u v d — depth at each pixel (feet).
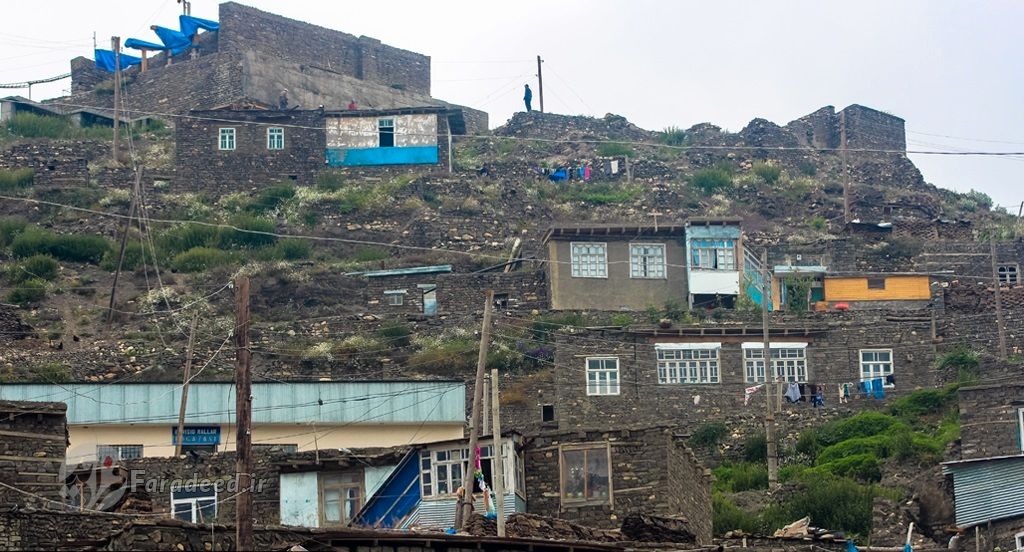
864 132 403.95
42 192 323.37
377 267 294.05
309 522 157.38
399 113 339.16
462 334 265.34
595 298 275.80
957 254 313.73
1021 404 187.32
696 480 164.14
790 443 239.30
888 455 218.18
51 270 289.53
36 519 117.39
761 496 204.64
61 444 134.21
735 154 386.52
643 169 365.40
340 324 272.51
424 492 155.84
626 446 153.79
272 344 264.72
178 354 255.09
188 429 196.54
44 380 235.61
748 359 252.01
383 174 336.49
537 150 383.24
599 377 247.91
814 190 367.04
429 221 317.42
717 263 279.08
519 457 154.71
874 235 323.37
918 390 253.24
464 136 375.04
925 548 171.63
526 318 269.23
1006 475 179.11
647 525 141.38
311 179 335.26
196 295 282.15
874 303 292.40
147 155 349.20
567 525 135.54
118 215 315.17
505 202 331.16
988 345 265.54
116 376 247.09
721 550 133.90
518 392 249.14
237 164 333.42
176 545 107.86
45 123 360.48
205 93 381.81
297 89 388.16
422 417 198.80
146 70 394.73
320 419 197.06
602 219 336.70
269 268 288.51
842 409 250.78
